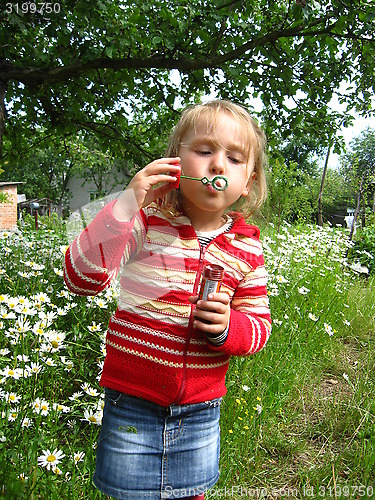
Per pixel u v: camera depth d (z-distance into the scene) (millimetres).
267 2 3975
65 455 1829
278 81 4238
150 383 1437
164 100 4523
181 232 1542
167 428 1444
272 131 4621
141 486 1416
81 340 2646
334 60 4234
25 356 2225
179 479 1464
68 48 3805
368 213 11781
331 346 3920
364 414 2779
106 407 1502
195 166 1475
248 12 3654
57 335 2369
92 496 1663
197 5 3701
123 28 3602
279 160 4711
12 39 3658
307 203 14570
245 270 1629
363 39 3922
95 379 2561
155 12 3674
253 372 2865
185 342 1465
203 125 1503
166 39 3621
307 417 2857
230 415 2404
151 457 1429
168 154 1658
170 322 1464
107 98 4703
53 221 10523
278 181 7672
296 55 4047
